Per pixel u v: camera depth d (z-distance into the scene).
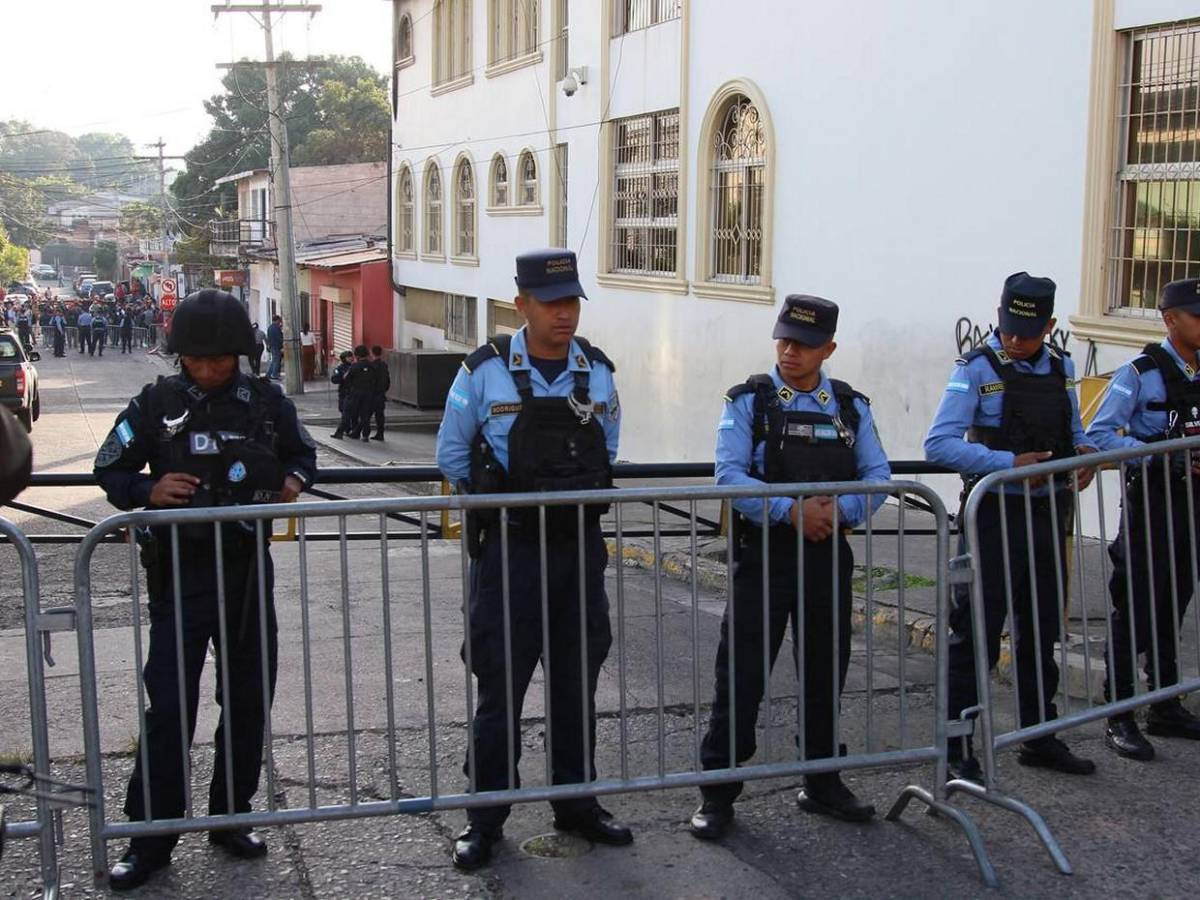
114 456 3.91
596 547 4.16
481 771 4.10
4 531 3.75
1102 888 3.93
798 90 13.66
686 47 16.14
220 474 3.89
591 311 19.62
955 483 11.13
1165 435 5.03
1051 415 4.68
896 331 12.20
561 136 20.88
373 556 10.23
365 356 23.47
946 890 3.91
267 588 3.99
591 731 4.20
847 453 4.29
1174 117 8.98
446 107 27.94
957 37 11.09
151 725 3.90
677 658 6.64
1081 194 9.76
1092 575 7.73
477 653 4.09
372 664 6.55
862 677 6.20
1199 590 5.62
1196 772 4.84
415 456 21.31
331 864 4.06
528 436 4.00
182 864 4.05
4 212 101.44
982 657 4.36
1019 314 4.64
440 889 3.89
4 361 23.77
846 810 4.40
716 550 9.33
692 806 4.56
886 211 12.24
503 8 24.08
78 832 4.28
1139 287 9.40
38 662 3.78
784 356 4.29
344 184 48.00
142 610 8.27
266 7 32.31
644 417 17.97
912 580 7.99
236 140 66.00
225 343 3.84
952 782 4.39
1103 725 5.36
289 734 5.36
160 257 84.44
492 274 25.41
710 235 16.05
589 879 3.97
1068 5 9.78
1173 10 8.80
